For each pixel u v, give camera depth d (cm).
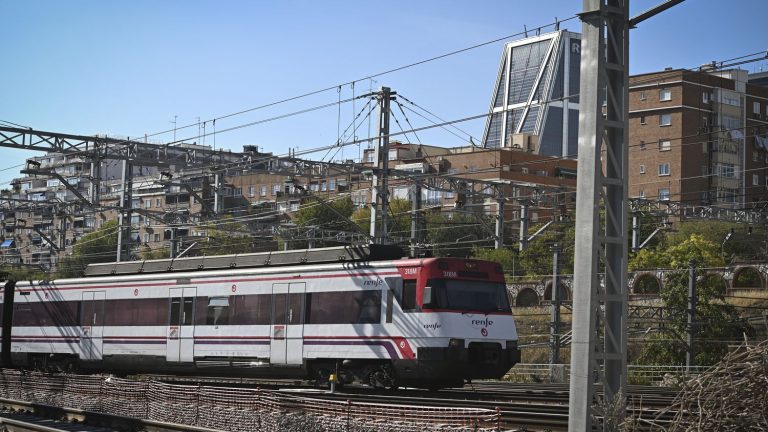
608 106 1266
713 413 1195
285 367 2647
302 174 3731
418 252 2547
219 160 3950
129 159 3694
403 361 2384
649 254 6125
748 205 10181
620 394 1237
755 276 5456
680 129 9856
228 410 1925
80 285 3312
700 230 7238
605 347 1249
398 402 2152
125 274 3219
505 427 1680
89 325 3247
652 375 4006
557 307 4088
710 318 4225
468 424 1473
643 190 10069
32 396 2742
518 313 5650
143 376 3516
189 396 2077
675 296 4406
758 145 10400
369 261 2520
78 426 2208
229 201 10400
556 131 17538
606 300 1246
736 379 1193
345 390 2597
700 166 9956
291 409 1809
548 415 1806
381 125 3391
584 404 1208
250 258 2842
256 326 2725
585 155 1221
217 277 2856
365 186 9475
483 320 2406
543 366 4194
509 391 2741
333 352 2538
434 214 8200
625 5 1270
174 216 4312
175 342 2936
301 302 2631
